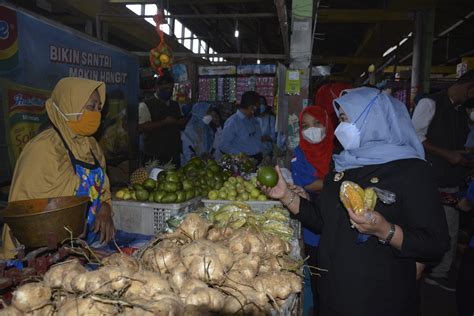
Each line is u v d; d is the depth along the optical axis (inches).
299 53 188.4
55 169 92.3
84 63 157.8
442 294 179.5
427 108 172.6
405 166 74.0
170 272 66.5
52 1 229.0
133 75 199.3
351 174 79.7
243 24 434.9
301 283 71.1
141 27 360.8
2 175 122.2
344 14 391.5
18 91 125.4
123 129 190.5
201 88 324.8
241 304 61.4
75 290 56.0
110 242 102.3
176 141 235.6
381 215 69.7
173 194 127.9
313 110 124.5
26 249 72.4
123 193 131.4
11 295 60.2
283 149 240.1
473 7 383.6
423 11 375.6
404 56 655.1
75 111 95.0
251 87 318.3
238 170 182.7
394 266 74.6
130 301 55.1
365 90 80.0
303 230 122.6
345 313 76.5
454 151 168.2
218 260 65.8
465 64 415.8
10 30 121.3
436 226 70.5
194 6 354.3
